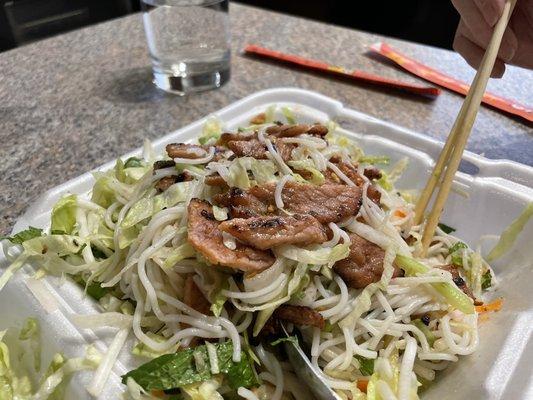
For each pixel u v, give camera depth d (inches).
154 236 7.5
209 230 7.0
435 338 7.7
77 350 6.5
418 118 13.1
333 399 6.3
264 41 17.8
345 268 7.5
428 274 7.9
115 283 7.4
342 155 9.2
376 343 7.4
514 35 10.7
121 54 16.9
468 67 16.2
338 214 7.6
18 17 20.5
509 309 7.9
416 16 26.8
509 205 9.1
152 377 6.3
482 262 8.9
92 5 22.5
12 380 7.1
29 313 7.1
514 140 12.1
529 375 6.1
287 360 7.3
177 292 7.5
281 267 7.1
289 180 7.8
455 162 8.5
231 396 6.8
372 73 15.7
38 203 9.1
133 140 12.2
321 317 7.1
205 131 11.0
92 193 9.0
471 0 10.4
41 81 15.2
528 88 14.7
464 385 6.8
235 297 7.0
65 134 12.5
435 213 8.7
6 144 12.0
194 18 13.8
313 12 29.8
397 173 10.3
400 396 6.8
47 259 7.6
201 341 7.1
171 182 8.1
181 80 14.1
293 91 12.5
